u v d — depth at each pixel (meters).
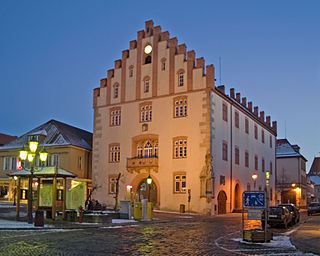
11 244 14.43
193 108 40.81
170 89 42.66
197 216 35.75
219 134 41.88
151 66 44.50
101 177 46.09
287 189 76.12
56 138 50.06
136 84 45.34
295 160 76.44
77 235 18.16
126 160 44.53
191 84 41.31
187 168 40.19
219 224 26.78
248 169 51.16
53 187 25.70
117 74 47.16
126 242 15.88
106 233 19.42
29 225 21.61
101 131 47.22
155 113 43.31
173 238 17.72
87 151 50.81
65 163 47.81
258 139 57.25
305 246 14.78
